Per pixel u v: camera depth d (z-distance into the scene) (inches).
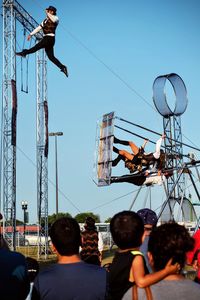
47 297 131.7
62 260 138.0
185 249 112.1
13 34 930.7
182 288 110.0
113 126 445.1
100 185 454.6
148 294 111.3
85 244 279.7
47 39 471.2
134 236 137.5
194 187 484.1
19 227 2068.2
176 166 488.7
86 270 135.4
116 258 137.8
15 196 888.3
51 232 139.3
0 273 143.8
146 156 446.9
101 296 133.1
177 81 533.6
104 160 452.1
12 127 892.0
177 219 484.4
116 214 141.7
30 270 189.0
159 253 112.1
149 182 455.8
